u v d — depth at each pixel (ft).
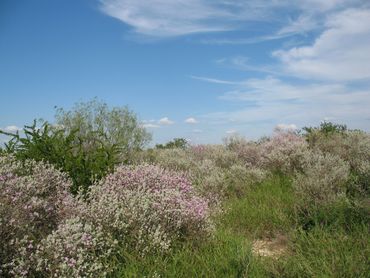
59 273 12.98
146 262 14.70
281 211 22.81
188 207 18.15
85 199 21.03
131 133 44.83
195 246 16.96
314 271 14.10
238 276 14.15
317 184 23.86
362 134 40.63
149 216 16.65
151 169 22.76
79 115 43.01
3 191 16.07
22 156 23.84
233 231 20.35
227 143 47.21
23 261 13.03
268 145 41.11
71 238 13.67
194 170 34.12
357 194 22.77
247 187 29.91
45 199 17.66
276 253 17.67
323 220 20.06
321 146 40.09
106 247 15.38
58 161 23.41
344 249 16.11
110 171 23.84
